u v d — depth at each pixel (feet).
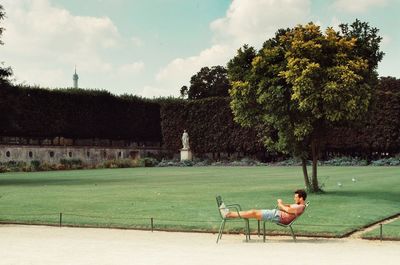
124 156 241.76
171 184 104.63
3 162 198.59
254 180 114.62
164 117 252.01
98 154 231.71
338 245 40.93
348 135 205.98
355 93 75.15
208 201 70.44
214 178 124.57
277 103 78.07
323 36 77.15
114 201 71.56
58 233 47.60
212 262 34.01
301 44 75.36
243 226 49.11
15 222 54.08
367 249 39.09
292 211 42.80
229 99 235.81
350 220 52.08
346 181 106.01
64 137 226.79
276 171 157.48
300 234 45.68
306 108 75.25
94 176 142.00
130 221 52.80
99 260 34.91
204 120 241.35
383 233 45.11
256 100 80.84
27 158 206.80
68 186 102.37
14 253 37.60
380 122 202.39
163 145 256.93
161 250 38.83
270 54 78.74
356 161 199.62
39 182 116.57
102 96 237.45
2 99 129.29
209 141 239.50
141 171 172.45
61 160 213.46
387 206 63.21
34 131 213.87
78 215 56.95
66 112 224.94
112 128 241.14
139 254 37.14
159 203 68.54
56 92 222.07
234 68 83.35
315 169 80.89
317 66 72.79
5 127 134.62
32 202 71.41
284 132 80.94
